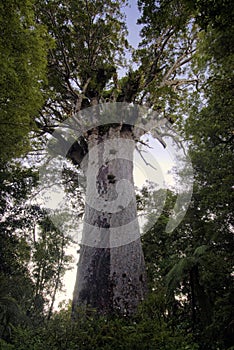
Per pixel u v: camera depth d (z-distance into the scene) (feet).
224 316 23.81
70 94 37.04
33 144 41.57
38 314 50.39
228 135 33.63
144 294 24.66
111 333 15.03
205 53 26.48
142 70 35.24
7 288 40.86
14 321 32.53
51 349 15.49
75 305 23.98
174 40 38.83
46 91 34.45
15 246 48.44
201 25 17.54
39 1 33.01
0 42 19.36
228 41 23.31
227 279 28.19
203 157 37.93
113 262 24.84
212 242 32.68
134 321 18.97
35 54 21.40
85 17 33.91
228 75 24.88
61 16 33.83
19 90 19.67
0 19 19.31
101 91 36.58
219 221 32.19
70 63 36.52
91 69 35.60
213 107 30.96
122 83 39.24
